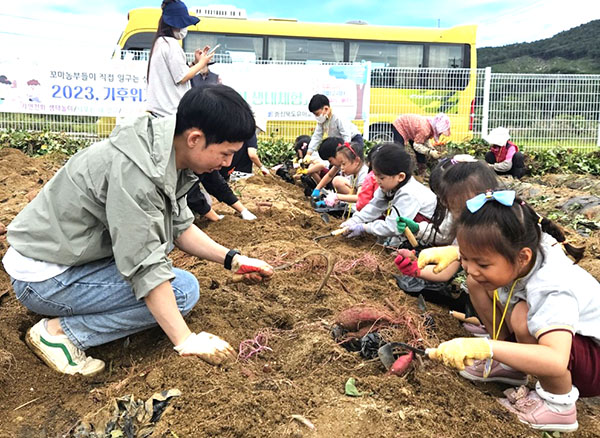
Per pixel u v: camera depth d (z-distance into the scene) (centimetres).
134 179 221
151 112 507
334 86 1238
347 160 586
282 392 218
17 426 215
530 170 1157
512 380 252
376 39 1355
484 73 1354
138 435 200
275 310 300
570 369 221
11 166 774
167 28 503
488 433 205
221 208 607
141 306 247
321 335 265
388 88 1306
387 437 193
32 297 242
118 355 264
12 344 261
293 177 902
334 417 203
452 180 283
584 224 623
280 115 1229
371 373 239
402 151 415
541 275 216
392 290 355
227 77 1197
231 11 1336
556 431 221
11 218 504
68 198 230
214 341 239
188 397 212
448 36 1376
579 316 217
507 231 202
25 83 1097
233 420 199
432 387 227
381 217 468
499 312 263
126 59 1173
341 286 351
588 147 1399
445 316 327
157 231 227
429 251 277
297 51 1330
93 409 221
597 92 1386
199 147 230
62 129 1133
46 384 242
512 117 1384
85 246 234
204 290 322
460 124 1345
